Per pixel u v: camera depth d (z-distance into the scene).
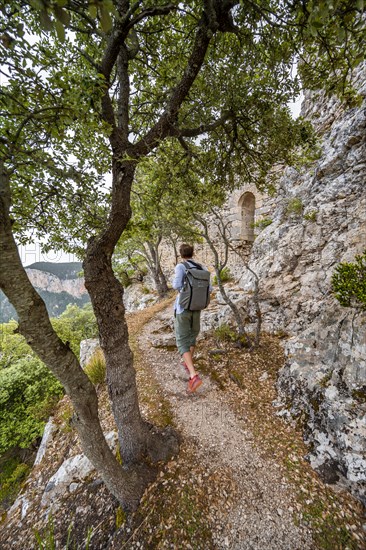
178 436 3.89
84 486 3.66
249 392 4.95
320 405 3.80
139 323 10.36
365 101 6.23
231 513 2.80
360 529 2.52
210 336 7.35
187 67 2.80
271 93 3.73
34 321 1.84
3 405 9.96
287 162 4.93
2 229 1.62
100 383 6.35
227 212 12.80
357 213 5.92
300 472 3.21
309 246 7.11
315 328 4.98
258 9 2.32
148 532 2.70
